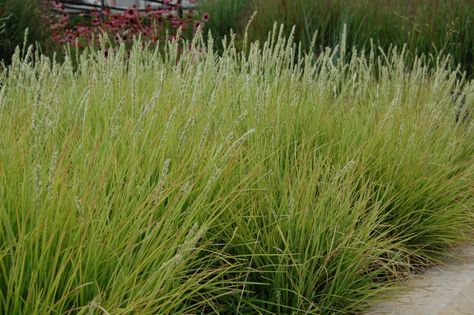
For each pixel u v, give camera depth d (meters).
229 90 4.22
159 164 3.05
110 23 8.92
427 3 9.03
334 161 4.05
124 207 2.56
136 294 2.31
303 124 4.22
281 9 8.90
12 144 2.84
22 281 2.23
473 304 3.25
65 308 2.24
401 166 4.08
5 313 2.10
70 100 3.74
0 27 7.55
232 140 3.51
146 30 9.03
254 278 3.09
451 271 3.80
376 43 8.55
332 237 3.17
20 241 2.13
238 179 3.36
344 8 8.70
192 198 2.99
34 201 2.32
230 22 10.27
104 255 2.38
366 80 4.90
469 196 4.59
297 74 4.77
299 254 2.97
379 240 3.70
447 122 5.05
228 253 3.11
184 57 4.55
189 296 2.63
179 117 3.53
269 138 3.91
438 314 3.11
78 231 2.28
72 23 12.99
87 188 2.46
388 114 4.19
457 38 8.35
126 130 3.24
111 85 3.84
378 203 3.59
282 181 3.43
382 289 3.16
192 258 2.71
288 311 3.02
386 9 9.02
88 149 3.02
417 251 3.95
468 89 5.47
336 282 3.12
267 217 3.22
